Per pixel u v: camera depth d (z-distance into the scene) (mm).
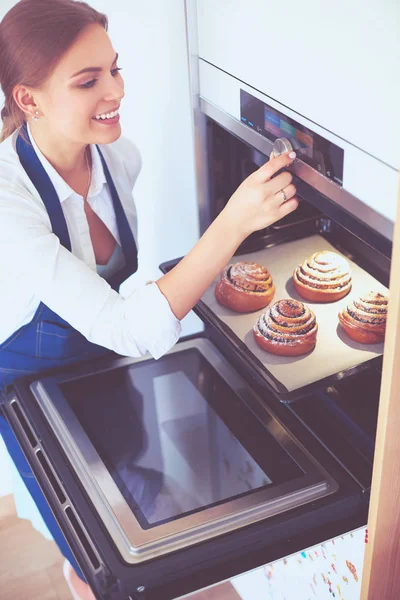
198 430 1212
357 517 1089
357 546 1292
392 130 826
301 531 1062
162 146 1551
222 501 1077
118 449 1182
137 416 1244
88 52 1124
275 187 1051
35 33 1103
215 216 1376
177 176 1577
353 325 1177
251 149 1234
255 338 1199
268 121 1066
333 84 897
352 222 964
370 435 1155
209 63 1175
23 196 1229
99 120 1205
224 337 1227
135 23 1416
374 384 1240
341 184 949
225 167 1314
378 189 879
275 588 1684
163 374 1332
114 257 1467
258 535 1033
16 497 1678
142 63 1459
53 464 1174
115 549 1027
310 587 1538
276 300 1280
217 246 1091
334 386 1242
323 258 1276
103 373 1337
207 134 1276
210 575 1019
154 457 1164
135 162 1498
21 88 1170
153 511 1070
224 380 1306
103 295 1152
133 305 1124
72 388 1309
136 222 1513
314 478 1101
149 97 1494
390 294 757
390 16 779
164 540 1021
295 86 973
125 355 1277
